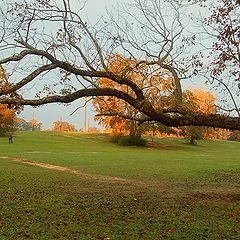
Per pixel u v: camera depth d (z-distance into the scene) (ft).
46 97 43.42
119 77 44.37
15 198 53.31
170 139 303.48
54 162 117.50
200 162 129.29
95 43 46.21
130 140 247.70
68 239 33.68
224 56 48.34
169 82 47.32
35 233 35.63
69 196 56.39
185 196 58.54
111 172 93.56
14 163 110.73
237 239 34.22
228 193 61.82
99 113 51.98
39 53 42.63
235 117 44.60
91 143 249.14
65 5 45.14
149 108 44.04
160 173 92.79
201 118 44.32
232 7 46.70
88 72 44.55
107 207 48.57
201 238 34.50
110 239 33.86
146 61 46.55
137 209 47.60
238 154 205.67
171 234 35.78
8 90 41.04
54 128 513.86
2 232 35.76
